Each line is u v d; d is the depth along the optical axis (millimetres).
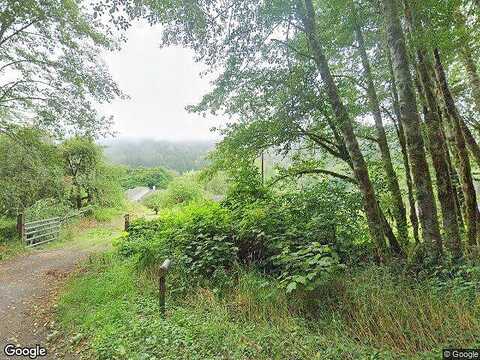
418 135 5070
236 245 6711
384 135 7820
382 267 5211
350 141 6168
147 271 6738
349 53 8391
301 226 6910
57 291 6691
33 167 13039
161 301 4793
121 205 23438
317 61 6223
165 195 27312
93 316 4922
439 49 6195
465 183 6660
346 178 8008
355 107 7973
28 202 15070
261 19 6277
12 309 5770
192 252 6574
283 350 3529
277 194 8812
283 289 5027
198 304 5094
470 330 3398
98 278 6828
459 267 4578
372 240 6172
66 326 4906
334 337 3830
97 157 20047
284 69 6949
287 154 8289
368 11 6961
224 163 8305
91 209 19250
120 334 4168
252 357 3461
